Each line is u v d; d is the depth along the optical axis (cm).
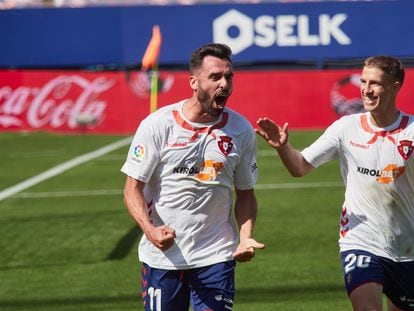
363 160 1675
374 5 6594
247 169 1627
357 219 1688
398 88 1658
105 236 3362
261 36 6675
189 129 1569
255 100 6462
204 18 6688
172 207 1589
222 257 1595
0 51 6881
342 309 2356
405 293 1711
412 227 1680
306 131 6297
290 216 3647
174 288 1611
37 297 2548
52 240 3312
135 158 1577
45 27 6838
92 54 6819
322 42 6644
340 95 6412
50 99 6575
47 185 4544
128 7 6744
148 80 6481
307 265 2861
